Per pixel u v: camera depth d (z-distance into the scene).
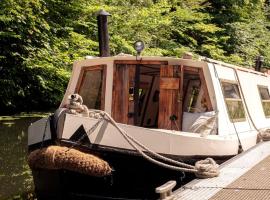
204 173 6.16
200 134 6.88
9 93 16.05
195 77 7.49
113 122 6.13
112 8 17.34
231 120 7.82
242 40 24.52
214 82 7.34
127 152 6.12
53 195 6.33
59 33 17.20
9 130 12.63
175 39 21.11
